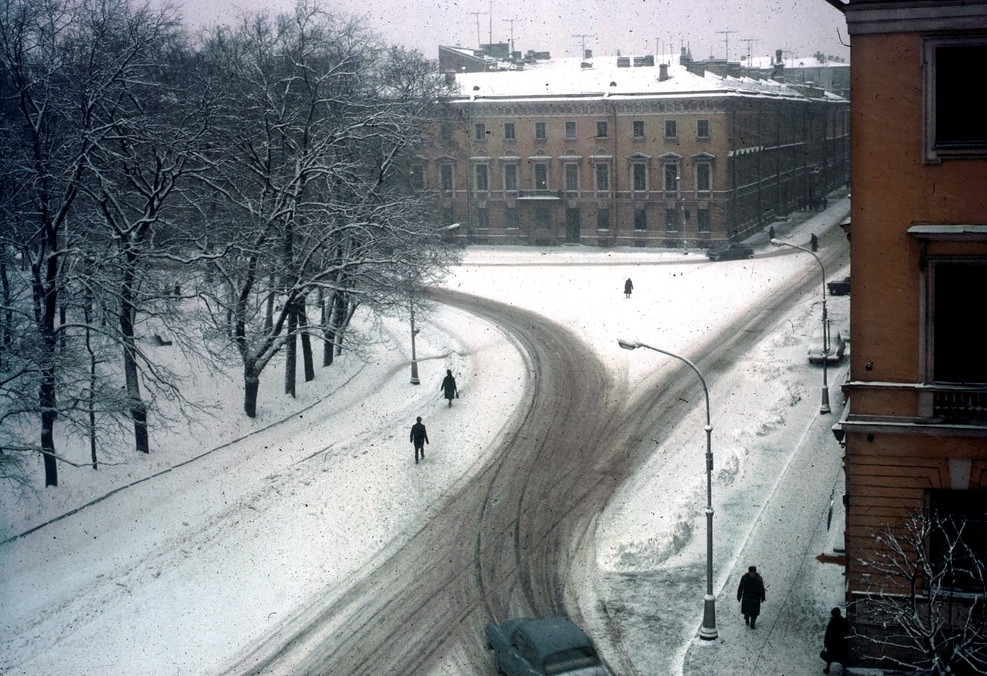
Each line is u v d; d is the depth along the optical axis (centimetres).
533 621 2164
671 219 8250
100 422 3678
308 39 4372
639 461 3503
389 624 2434
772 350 4900
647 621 2384
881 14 1852
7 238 3397
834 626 2042
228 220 4203
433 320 5991
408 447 3734
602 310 6047
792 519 2898
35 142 3222
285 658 2286
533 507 3142
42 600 2570
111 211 3834
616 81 8388
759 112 8838
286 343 4359
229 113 4150
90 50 3534
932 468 1962
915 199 1894
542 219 8631
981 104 1853
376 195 4397
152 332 4906
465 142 8662
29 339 3203
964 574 1981
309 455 3662
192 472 3472
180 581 2666
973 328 1923
